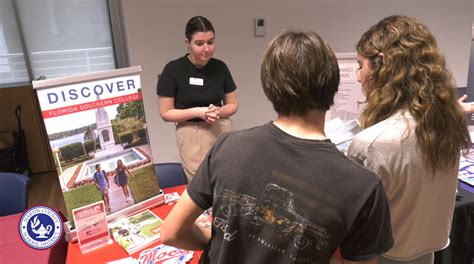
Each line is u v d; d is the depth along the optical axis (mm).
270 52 700
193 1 2900
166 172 2105
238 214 688
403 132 917
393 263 1084
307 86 650
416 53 932
